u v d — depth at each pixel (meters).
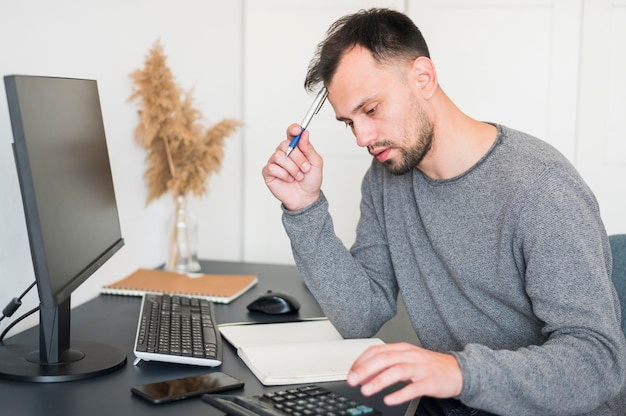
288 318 1.56
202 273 2.00
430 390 0.90
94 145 1.32
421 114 1.24
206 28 2.34
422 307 1.42
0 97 1.35
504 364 0.95
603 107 2.43
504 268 1.20
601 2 2.39
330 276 1.40
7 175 1.38
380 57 1.20
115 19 1.82
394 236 1.45
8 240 1.38
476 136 1.28
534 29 2.43
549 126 2.46
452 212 1.30
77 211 1.18
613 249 1.48
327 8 2.48
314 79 1.27
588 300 1.04
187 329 1.35
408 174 1.40
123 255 1.90
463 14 2.46
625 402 1.23
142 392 1.07
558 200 1.12
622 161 2.46
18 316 1.42
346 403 0.98
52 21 1.53
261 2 2.49
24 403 1.05
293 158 1.37
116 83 1.84
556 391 0.96
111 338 1.37
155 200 2.10
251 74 2.53
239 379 1.15
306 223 1.39
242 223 2.61
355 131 1.24
